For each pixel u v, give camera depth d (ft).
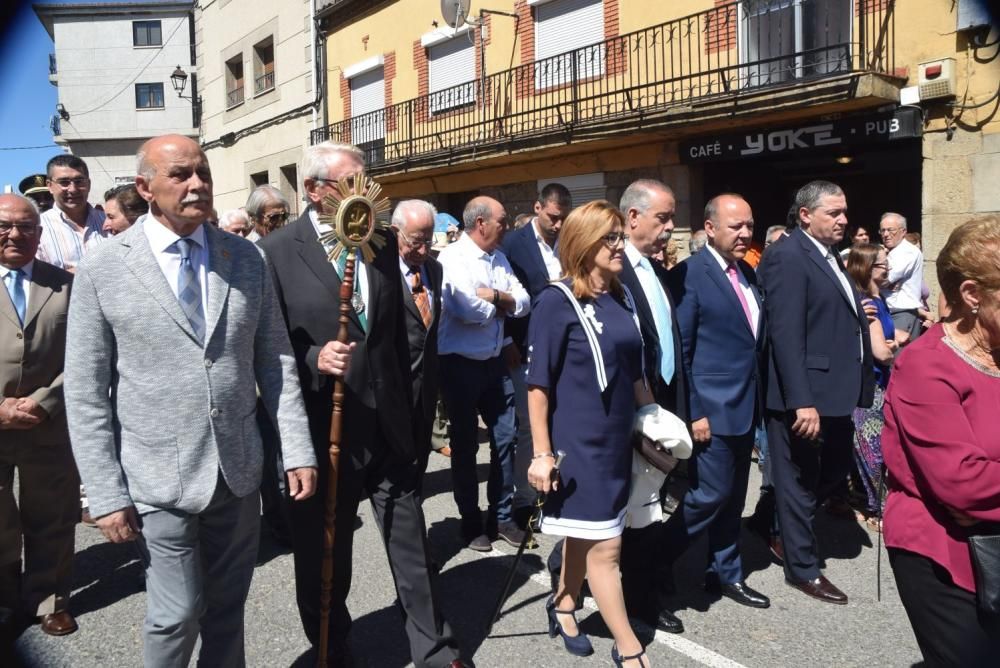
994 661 7.39
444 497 19.57
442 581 14.51
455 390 15.93
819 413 13.64
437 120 48.14
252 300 9.23
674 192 34.96
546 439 10.92
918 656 11.68
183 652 8.90
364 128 54.44
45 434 12.48
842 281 13.97
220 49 70.23
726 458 12.96
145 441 8.54
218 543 9.16
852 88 26.84
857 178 32.63
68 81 116.16
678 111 32.09
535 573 14.84
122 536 8.41
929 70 26.61
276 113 62.64
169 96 116.37
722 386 12.94
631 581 12.54
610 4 37.27
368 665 11.63
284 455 9.44
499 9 43.50
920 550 7.80
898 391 8.00
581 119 37.19
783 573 14.88
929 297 27.63
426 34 48.21
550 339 10.83
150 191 8.54
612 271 10.87
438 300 13.61
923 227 27.71
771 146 30.94
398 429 10.87
